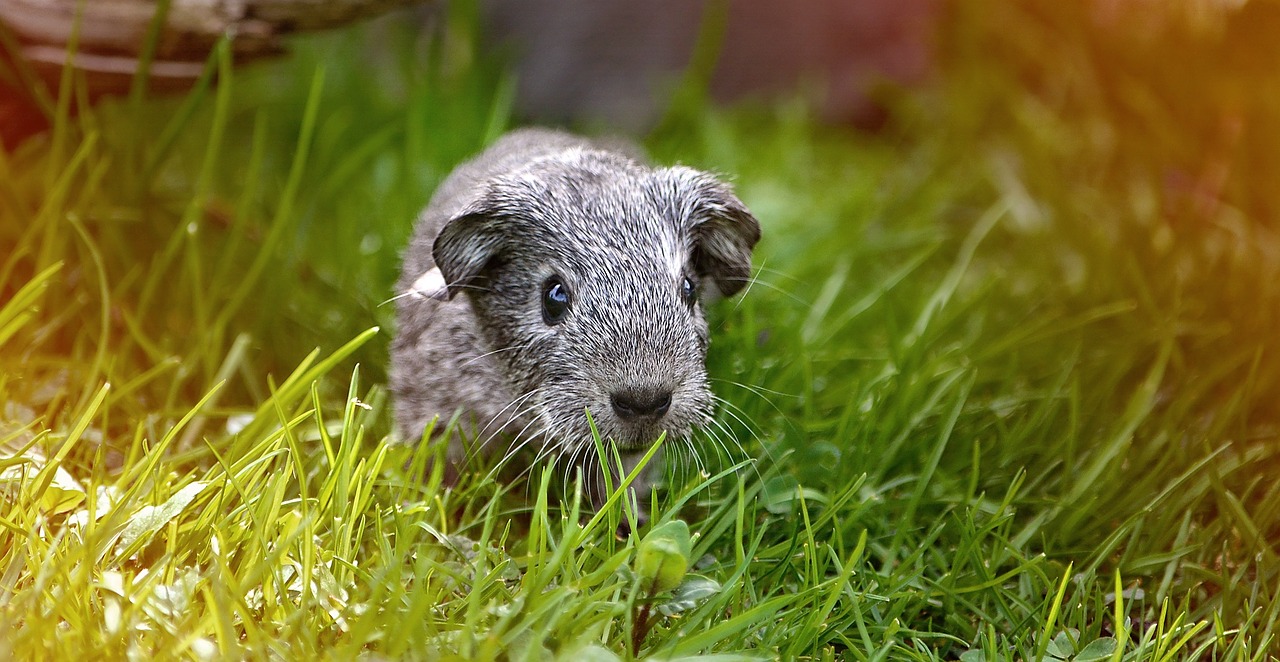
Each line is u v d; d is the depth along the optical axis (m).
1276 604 3.45
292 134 7.25
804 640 3.05
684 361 3.69
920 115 8.11
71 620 2.73
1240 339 5.23
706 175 4.23
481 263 3.84
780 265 5.95
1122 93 7.22
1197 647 3.52
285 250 5.30
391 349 4.47
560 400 3.67
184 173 6.26
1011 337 4.91
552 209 3.82
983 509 3.96
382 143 6.83
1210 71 6.85
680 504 3.25
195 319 4.60
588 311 3.68
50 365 4.42
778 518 3.86
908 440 4.33
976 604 3.60
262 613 2.90
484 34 8.71
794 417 4.49
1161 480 4.31
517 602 2.83
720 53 8.84
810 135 8.29
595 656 2.67
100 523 3.10
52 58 4.96
